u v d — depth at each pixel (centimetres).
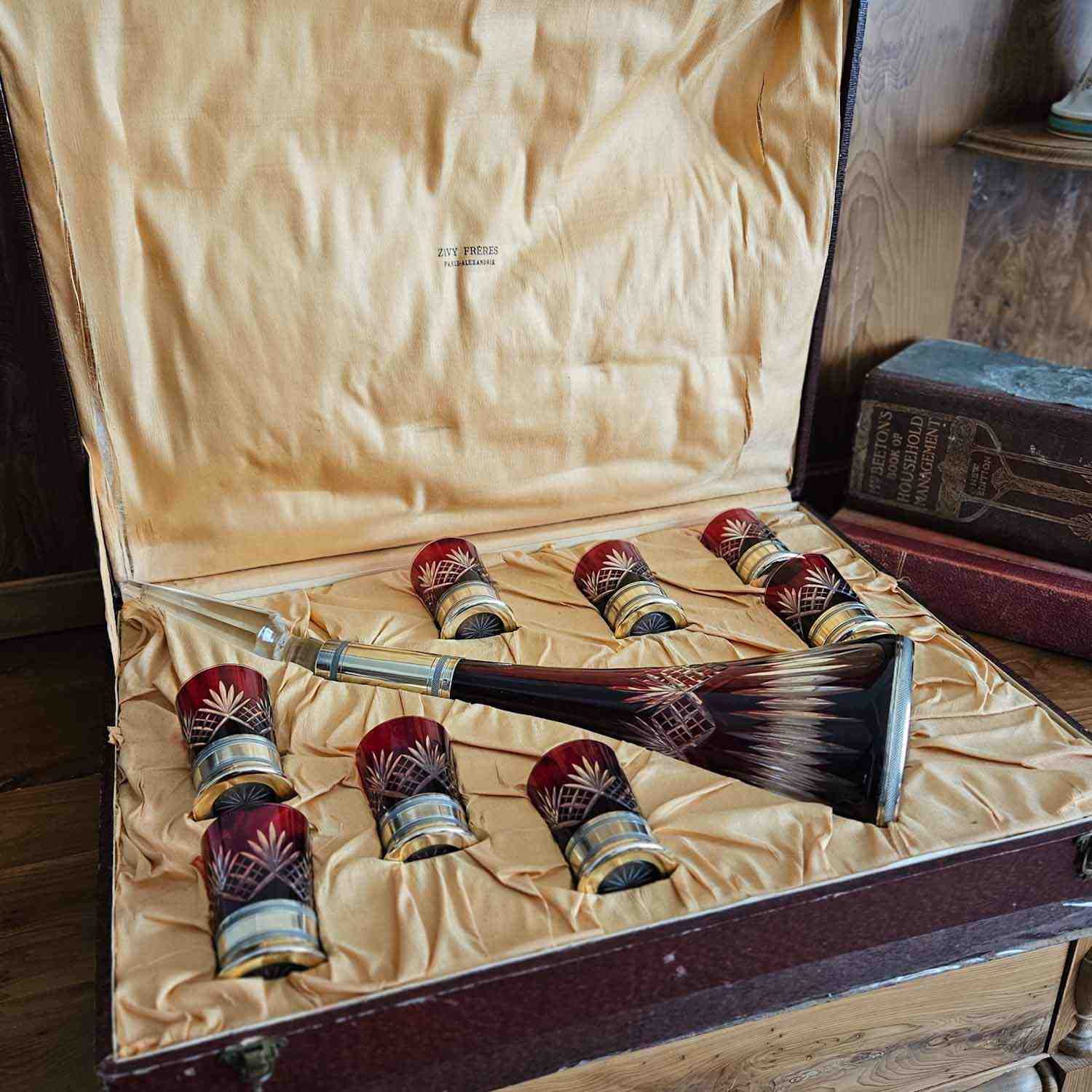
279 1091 81
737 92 133
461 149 122
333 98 115
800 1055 100
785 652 121
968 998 104
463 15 114
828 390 187
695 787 103
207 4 105
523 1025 86
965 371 161
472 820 100
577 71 122
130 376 118
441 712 111
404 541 140
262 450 127
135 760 105
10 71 100
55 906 121
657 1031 90
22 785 138
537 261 130
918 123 166
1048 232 181
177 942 87
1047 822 99
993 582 157
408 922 88
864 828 98
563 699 112
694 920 88
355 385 128
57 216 107
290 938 84
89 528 160
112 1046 77
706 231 136
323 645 116
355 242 121
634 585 127
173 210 113
